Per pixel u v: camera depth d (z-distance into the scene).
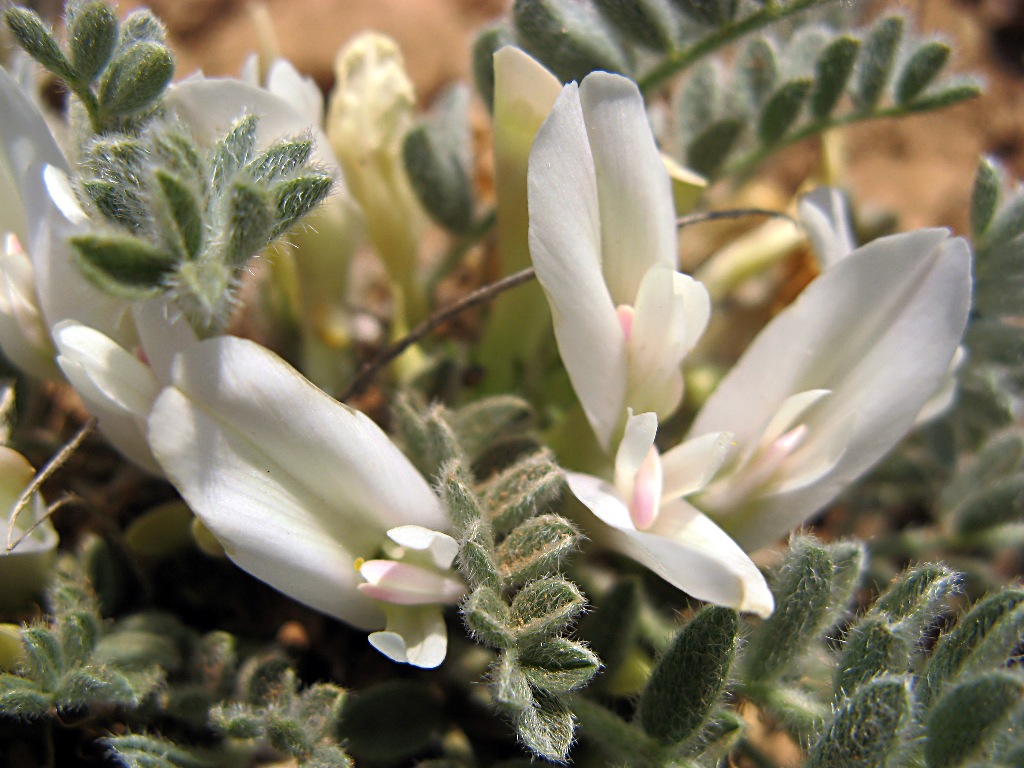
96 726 0.06
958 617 0.06
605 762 0.06
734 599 0.05
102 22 0.05
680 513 0.05
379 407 0.08
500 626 0.05
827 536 0.09
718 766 0.06
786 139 0.08
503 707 0.05
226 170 0.05
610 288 0.06
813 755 0.05
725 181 0.09
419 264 0.08
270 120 0.06
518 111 0.06
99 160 0.05
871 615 0.05
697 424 0.06
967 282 0.05
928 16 0.13
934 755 0.05
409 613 0.05
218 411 0.05
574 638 0.06
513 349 0.08
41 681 0.05
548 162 0.05
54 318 0.05
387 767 0.06
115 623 0.06
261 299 0.08
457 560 0.05
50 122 0.07
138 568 0.07
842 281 0.05
